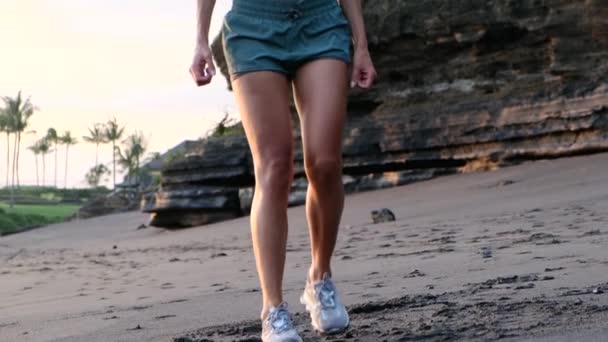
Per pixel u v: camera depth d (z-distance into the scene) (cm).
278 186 353
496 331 335
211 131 2980
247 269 915
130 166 10881
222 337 400
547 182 1741
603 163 1803
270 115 353
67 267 1276
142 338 432
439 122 2236
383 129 2334
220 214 2562
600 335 301
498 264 644
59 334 489
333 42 359
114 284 877
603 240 773
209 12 384
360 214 1825
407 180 2272
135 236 2706
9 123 11606
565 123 2006
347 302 495
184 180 2630
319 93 354
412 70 2398
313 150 354
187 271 980
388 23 2403
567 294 423
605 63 2059
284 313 348
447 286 530
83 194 12975
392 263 774
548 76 2161
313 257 386
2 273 1193
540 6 2156
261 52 355
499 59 2250
